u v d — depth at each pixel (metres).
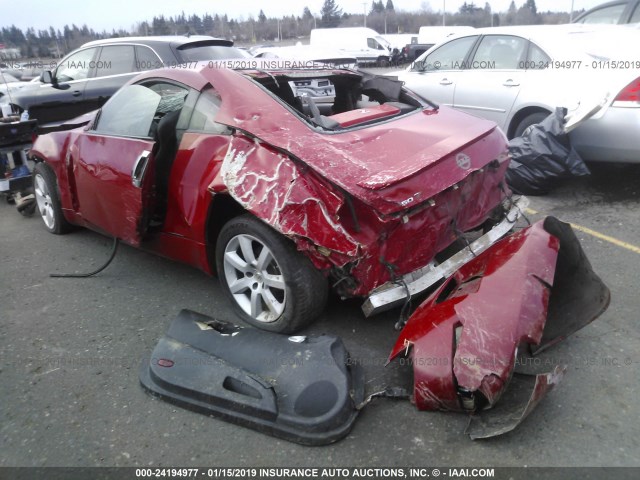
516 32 5.82
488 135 3.36
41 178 4.89
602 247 4.15
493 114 5.92
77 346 3.26
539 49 5.54
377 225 2.69
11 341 3.34
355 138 3.08
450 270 2.98
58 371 3.02
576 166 5.01
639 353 2.88
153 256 4.49
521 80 5.60
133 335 3.34
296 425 2.39
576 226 4.57
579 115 4.94
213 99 3.36
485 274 2.61
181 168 3.38
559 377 2.32
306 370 2.56
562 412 2.51
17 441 2.52
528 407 2.24
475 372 2.28
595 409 2.52
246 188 2.88
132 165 3.54
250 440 2.45
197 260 3.52
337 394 2.46
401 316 3.02
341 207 2.68
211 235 3.41
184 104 3.50
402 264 2.86
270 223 2.74
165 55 6.89
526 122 5.61
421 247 2.92
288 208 2.71
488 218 3.50
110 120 4.05
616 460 2.24
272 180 2.80
